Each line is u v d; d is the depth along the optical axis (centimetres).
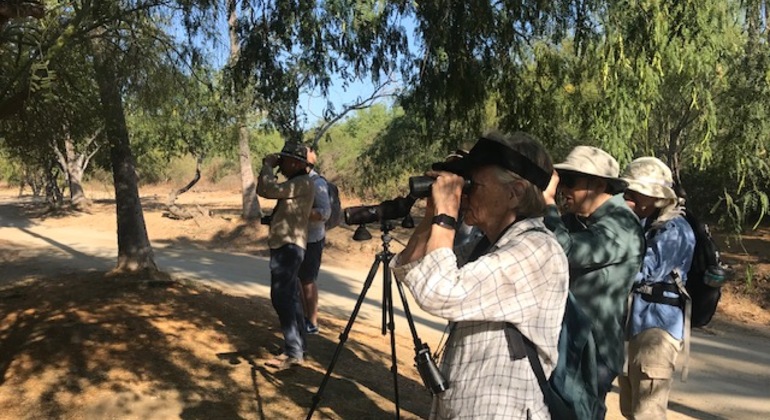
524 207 212
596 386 228
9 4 381
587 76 615
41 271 1073
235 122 1075
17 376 484
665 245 375
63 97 684
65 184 3572
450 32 557
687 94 721
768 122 829
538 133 622
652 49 545
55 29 621
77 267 1138
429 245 202
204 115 893
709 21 590
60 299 705
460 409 202
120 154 873
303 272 649
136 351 540
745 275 1214
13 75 596
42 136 707
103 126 782
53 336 563
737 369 768
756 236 1620
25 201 4397
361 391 495
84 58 708
